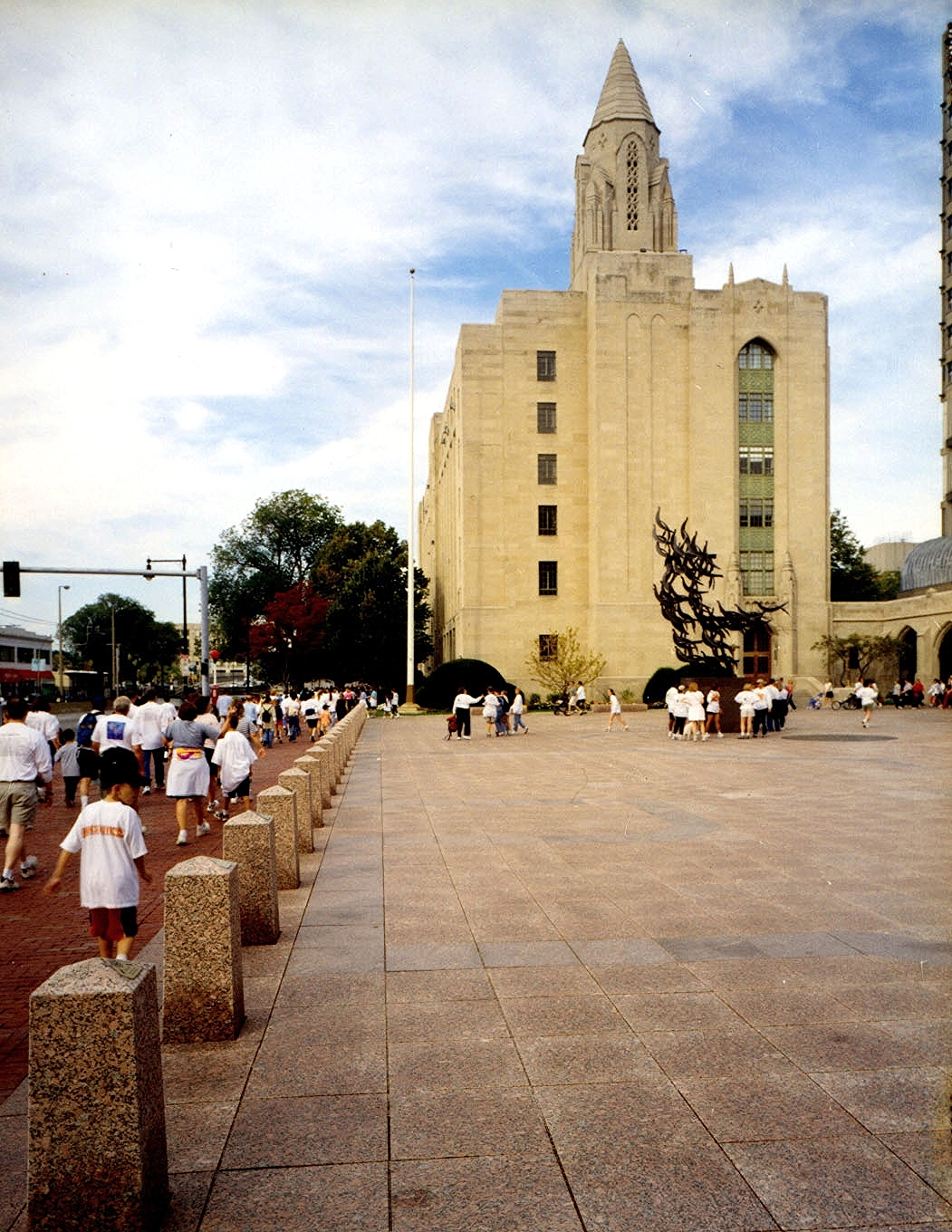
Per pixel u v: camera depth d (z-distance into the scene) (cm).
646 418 5650
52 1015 380
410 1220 392
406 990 668
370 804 1658
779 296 5756
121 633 11800
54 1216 377
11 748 1087
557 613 5762
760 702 3112
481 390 5791
